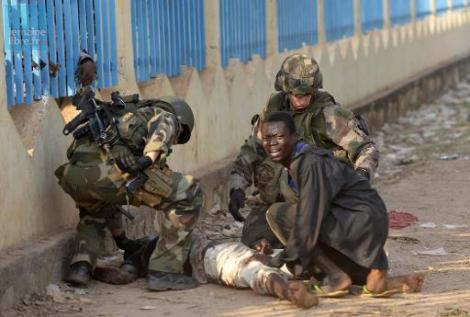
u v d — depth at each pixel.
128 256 7.41
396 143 15.32
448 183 11.55
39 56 7.17
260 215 7.27
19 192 6.75
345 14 16.11
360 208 6.38
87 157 6.82
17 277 6.33
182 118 7.04
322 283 6.58
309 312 6.19
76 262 6.93
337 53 15.16
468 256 7.89
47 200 7.16
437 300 6.44
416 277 6.59
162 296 6.68
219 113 10.43
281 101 7.28
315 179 6.29
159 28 9.33
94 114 6.85
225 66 10.91
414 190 11.17
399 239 8.48
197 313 6.25
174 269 6.87
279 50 12.85
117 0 8.45
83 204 6.97
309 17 14.15
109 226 7.32
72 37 7.65
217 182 9.79
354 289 6.59
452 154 13.84
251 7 11.80
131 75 8.70
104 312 6.33
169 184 6.79
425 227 9.13
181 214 6.83
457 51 25.95
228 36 10.97
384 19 18.64
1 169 6.50
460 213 9.84
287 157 6.44
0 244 6.48
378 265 6.38
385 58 18.31
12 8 6.85
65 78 7.55
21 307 6.34
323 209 6.27
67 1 7.57
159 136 6.72
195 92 9.75
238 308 6.33
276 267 6.68
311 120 7.11
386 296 6.51
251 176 7.32
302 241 6.28
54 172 7.18
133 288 6.91
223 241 7.00
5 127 6.58
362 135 7.03
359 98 16.41
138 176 6.67
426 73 21.17
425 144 15.06
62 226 7.38
